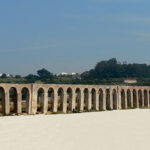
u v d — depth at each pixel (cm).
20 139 3941
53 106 9062
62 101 9306
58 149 3381
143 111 9825
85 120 6369
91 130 4809
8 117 6912
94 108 10350
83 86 9931
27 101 8362
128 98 12050
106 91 11050
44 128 4959
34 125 5312
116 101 11256
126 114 8294
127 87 11800
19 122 5747
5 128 4909
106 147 3512
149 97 13112
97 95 10438
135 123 5881
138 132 4659
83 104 9938
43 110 8744
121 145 3628
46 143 3691
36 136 4169
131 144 3694
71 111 9425
